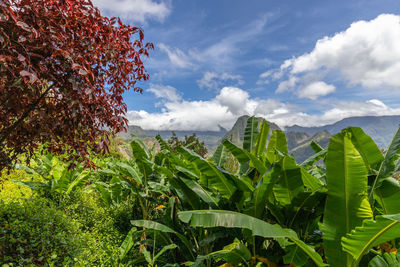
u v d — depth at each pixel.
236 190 4.09
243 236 3.90
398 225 2.16
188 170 4.89
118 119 4.04
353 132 4.02
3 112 3.35
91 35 3.34
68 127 3.41
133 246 6.02
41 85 3.10
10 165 3.48
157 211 7.58
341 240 2.62
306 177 3.93
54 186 7.41
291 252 3.20
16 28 2.57
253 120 6.48
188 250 4.72
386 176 3.36
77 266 4.03
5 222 4.46
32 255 4.11
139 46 4.29
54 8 2.92
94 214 7.12
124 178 6.62
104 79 3.79
